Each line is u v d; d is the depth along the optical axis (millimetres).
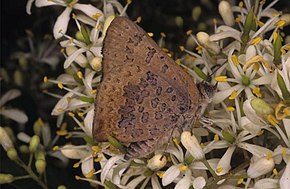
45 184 232
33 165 246
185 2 273
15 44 285
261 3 233
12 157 231
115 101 197
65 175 245
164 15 271
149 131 202
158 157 207
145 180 213
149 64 196
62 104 226
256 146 207
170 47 253
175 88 198
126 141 203
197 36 222
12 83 270
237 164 213
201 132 211
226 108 209
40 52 275
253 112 203
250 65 208
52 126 259
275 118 199
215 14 270
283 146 203
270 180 200
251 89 210
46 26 286
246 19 218
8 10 283
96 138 203
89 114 219
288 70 202
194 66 219
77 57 225
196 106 201
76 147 221
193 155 204
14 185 239
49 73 271
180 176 207
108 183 212
